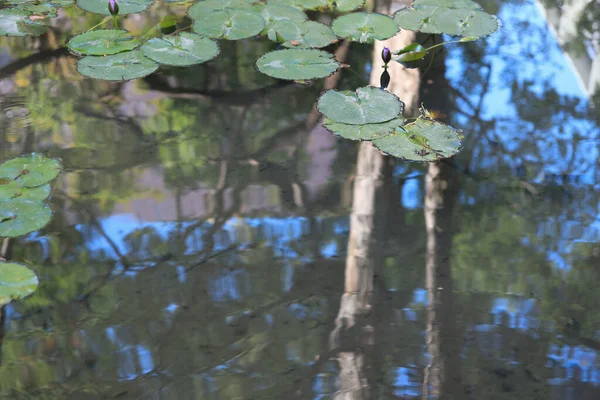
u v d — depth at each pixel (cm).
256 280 154
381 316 145
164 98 222
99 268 156
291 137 204
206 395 126
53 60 243
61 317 143
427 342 138
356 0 297
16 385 127
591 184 185
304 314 145
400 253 162
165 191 180
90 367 132
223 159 194
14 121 207
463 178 188
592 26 279
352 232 168
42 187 178
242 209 175
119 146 198
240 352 136
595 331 141
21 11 276
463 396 127
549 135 207
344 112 214
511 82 236
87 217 170
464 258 161
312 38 261
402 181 187
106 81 231
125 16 279
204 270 156
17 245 161
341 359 135
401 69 244
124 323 142
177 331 140
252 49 256
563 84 236
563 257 161
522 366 133
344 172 190
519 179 188
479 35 266
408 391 128
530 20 284
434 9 284
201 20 273
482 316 145
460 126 212
